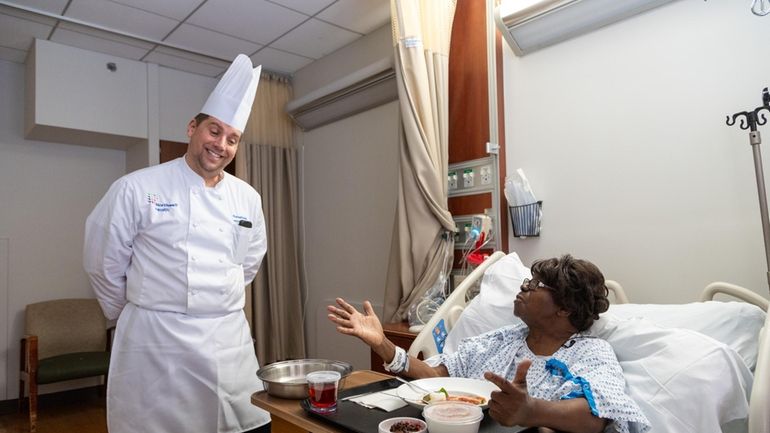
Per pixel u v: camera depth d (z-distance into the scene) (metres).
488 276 1.99
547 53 2.34
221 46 3.59
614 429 1.04
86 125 3.56
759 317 1.41
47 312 3.59
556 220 2.28
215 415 1.70
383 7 3.05
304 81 4.00
